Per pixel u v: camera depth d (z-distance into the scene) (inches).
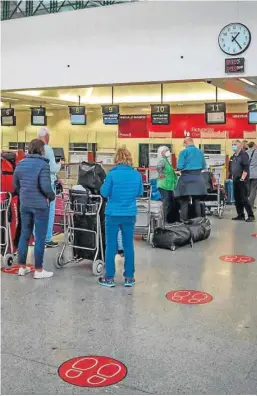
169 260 238.4
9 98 525.7
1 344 135.1
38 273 203.0
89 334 142.9
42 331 144.9
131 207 188.2
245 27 260.5
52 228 264.2
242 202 371.6
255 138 533.6
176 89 535.2
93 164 215.8
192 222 288.2
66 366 121.9
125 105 582.6
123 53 295.1
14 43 331.9
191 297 179.5
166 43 282.2
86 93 575.2
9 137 671.1
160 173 308.5
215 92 516.4
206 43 271.9
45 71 323.0
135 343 136.5
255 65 260.8
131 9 290.0
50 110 641.6
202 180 315.6
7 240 223.1
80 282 198.5
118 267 223.9
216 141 548.7
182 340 138.6
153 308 166.7
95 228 211.0
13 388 110.6
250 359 126.1
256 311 164.1
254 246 273.6
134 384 112.8
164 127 572.4
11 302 171.6
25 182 198.7
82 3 328.5
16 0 350.0
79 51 309.3
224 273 214.5
